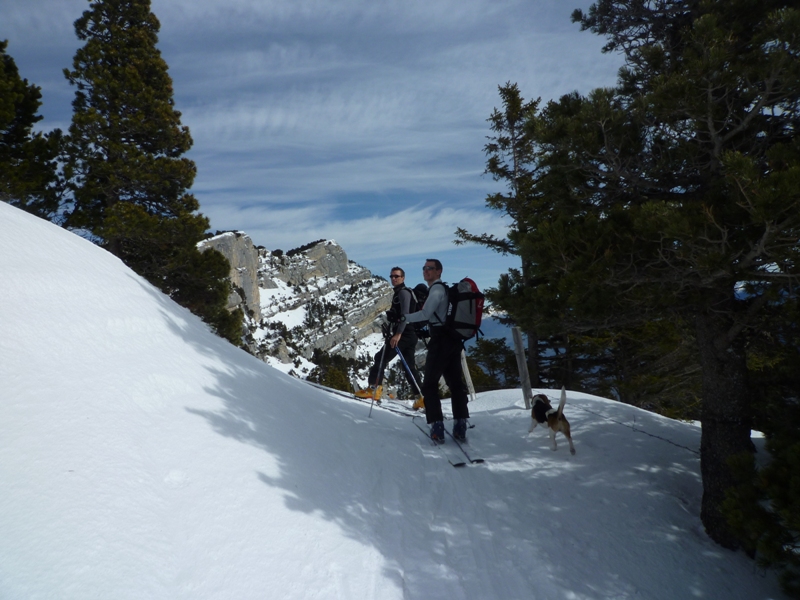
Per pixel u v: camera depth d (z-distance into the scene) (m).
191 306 18.39
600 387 14.36
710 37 4.05
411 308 6.20
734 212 3.65
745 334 4.64
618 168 4.74
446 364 5.21
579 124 4.58
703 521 4.32
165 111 17.56
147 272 17.52
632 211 4.23
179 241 17.14
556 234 4.34
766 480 3.31
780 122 4.41
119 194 17.31
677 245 4.01
